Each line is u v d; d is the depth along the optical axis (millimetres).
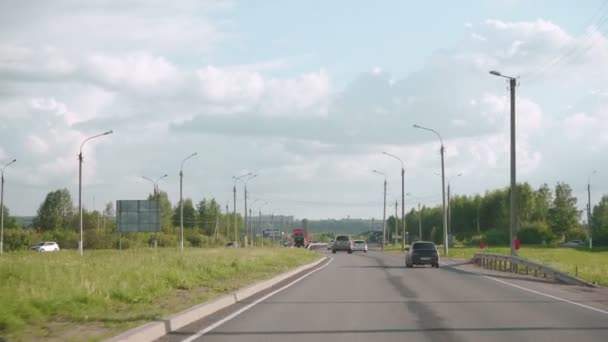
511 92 41219
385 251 97312
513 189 40906
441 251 74812
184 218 181500
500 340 12508
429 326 14477
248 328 14172
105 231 105812
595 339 12648
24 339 11367
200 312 16219
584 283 28078
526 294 22828
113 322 13484
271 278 28625
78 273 20281
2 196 73312
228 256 41062
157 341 12445
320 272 37938
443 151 66375
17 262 22531
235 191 100188
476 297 21641
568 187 136250
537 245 109000
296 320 15547
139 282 20141
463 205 161000
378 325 14648
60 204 148750
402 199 88125
